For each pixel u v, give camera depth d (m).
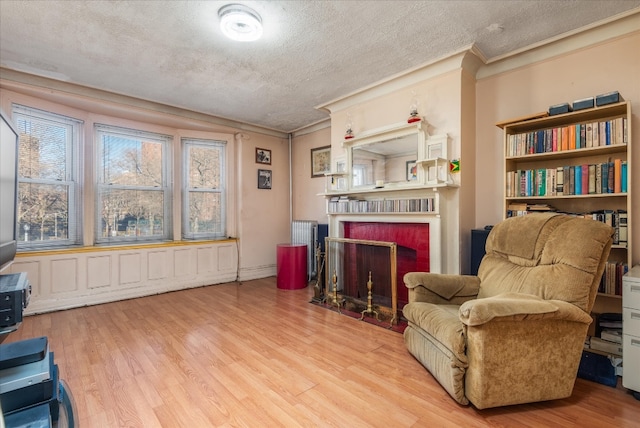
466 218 2.84
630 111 2.02
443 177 2.84
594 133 2.17
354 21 2.20
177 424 1.54
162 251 4.09
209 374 2.01
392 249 2.89
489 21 2.22
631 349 1.72
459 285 2.27
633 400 1.70
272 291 4.13
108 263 3.66
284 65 2.87
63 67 2.87
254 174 4.93
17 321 1.20
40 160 3.30
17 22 2.17
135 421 1.56
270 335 2.63
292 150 5.32
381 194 3.35
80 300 3.45
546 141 2.37
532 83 2.65
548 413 1.60
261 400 1.74
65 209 3.50
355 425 1.53
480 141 2.96
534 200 2.60
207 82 3.23
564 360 1.65
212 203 4.69
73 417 1.33
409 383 1.90
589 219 1.86
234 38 2.24
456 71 2.78
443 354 1.79
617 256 2.20
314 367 2.09
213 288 4.30
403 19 2.18
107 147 3.82
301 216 5.16
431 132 2.97
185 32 2.32
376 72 3.03
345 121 3.80
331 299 3.51
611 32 2.25
